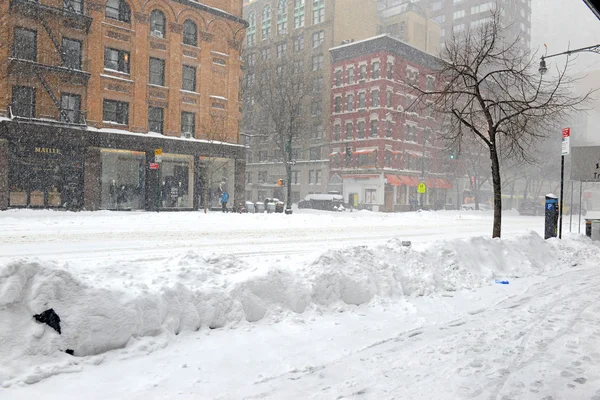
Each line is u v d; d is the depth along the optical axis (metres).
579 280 7.84
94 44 27.16
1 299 3.48
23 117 24.03
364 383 3.37
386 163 49.47
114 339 3.82
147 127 29.73
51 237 12.25
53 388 3.16
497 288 7.07
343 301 5.64
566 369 3.65
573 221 30.77
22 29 24.56
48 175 25.66
